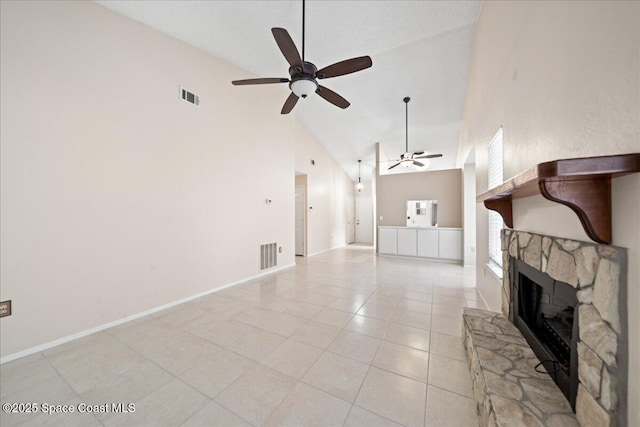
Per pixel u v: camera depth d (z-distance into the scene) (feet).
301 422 4.44
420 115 17.15
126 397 5.05
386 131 19.80
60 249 7.22
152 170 9.44
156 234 9.55
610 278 2.69
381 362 6.18
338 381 5.51
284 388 5.30
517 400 3.59
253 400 4.97
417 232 19.81
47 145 6.99
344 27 9.68
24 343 6.57
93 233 7.89
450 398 4.97
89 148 7.80
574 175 2.48
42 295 6.89
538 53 4.43
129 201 8.77
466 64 12.10
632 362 2.51
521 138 5.25
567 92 3.52
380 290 11.96
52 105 7.07
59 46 7.19
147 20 9.06
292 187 17.46
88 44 7.79
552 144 3.95
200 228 11.19
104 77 8.14
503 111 6.50
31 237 6.72
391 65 12.30
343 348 6.82
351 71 7.36
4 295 6.31
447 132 19.35
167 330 7.93
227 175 12.55
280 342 7.16
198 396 5.08
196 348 6.86
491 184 8.32
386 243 21.06
